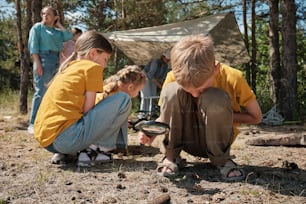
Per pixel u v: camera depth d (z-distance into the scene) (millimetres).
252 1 10844
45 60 5133
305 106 10383
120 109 2998
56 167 3008
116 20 13938
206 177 2646
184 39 2348
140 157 3396
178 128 2613
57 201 2213
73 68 2998
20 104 7875
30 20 7902
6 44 20375
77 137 2928
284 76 8008
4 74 19375
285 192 2344
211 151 2594
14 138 4535
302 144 3910
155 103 7684
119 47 9680
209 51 2254
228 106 2475
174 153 2703
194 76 2240
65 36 5277
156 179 2609
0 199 2207
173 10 12656
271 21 9852
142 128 2512
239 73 2688
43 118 2969
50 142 2943
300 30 12727
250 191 2340
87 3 14977
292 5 7980
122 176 2680
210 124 2498
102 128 2977
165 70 7453
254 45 10898
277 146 3979
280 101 8438
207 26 8547
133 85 3566
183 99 2537
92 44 3062
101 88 3012
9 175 2760
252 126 6598
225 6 11352
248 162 3154
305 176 2705
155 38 8703
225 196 2262
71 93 2939
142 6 13352
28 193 2350
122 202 2182
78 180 2619
